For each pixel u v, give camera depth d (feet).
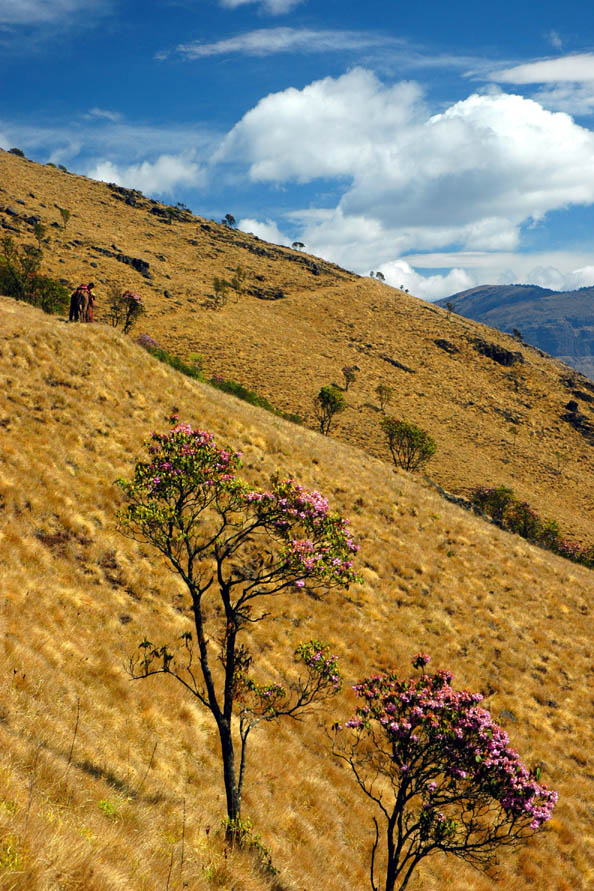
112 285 433.89
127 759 40.09
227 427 120.78
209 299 482.69
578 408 479.82
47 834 17.92
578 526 287.89
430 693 34.40
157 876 20.65
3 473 72.59
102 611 60.90
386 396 375.25
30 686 40.57
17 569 59.00
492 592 108.78
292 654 73.05
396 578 101.45
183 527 37.55
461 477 300.40
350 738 63.77
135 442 97.09
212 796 42.65
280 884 31.07
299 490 37.50
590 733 79.82
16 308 132.16
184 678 58.23
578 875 57.21
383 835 51.90
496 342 588.91
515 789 31.04
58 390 98.53
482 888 50.62
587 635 104.58
